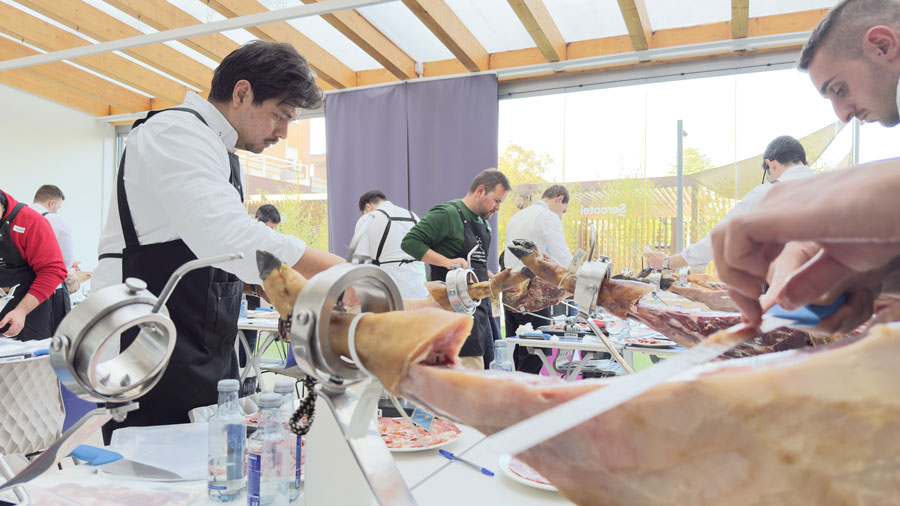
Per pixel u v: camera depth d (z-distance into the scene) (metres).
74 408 2.00
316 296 0.47
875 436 0.32
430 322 0.46
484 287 1.08
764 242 0.41
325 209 6.60
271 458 0.93
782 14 4.91
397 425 1.31
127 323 0.53
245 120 1.54
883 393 0.33
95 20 5.25
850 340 0.39
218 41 5.52
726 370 0.37
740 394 0.34
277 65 1.48
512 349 3.66
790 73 5.03
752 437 0.34
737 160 5.16
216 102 1.53
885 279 0.49
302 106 1.57
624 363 0.95
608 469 0.38
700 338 0.93
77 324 0.53
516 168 5.82
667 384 0.36
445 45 5.23
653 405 0.36
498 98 5.83
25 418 1.54
